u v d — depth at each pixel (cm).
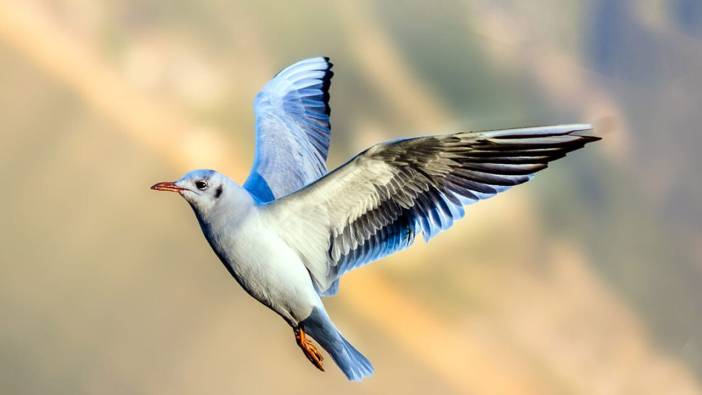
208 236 735
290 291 725
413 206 710
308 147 887
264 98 904
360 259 728
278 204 723
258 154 857
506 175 685
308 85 916
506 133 675
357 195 712
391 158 694
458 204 698
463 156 692
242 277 735
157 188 727
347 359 731
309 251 731
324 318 727
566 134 667
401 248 716
